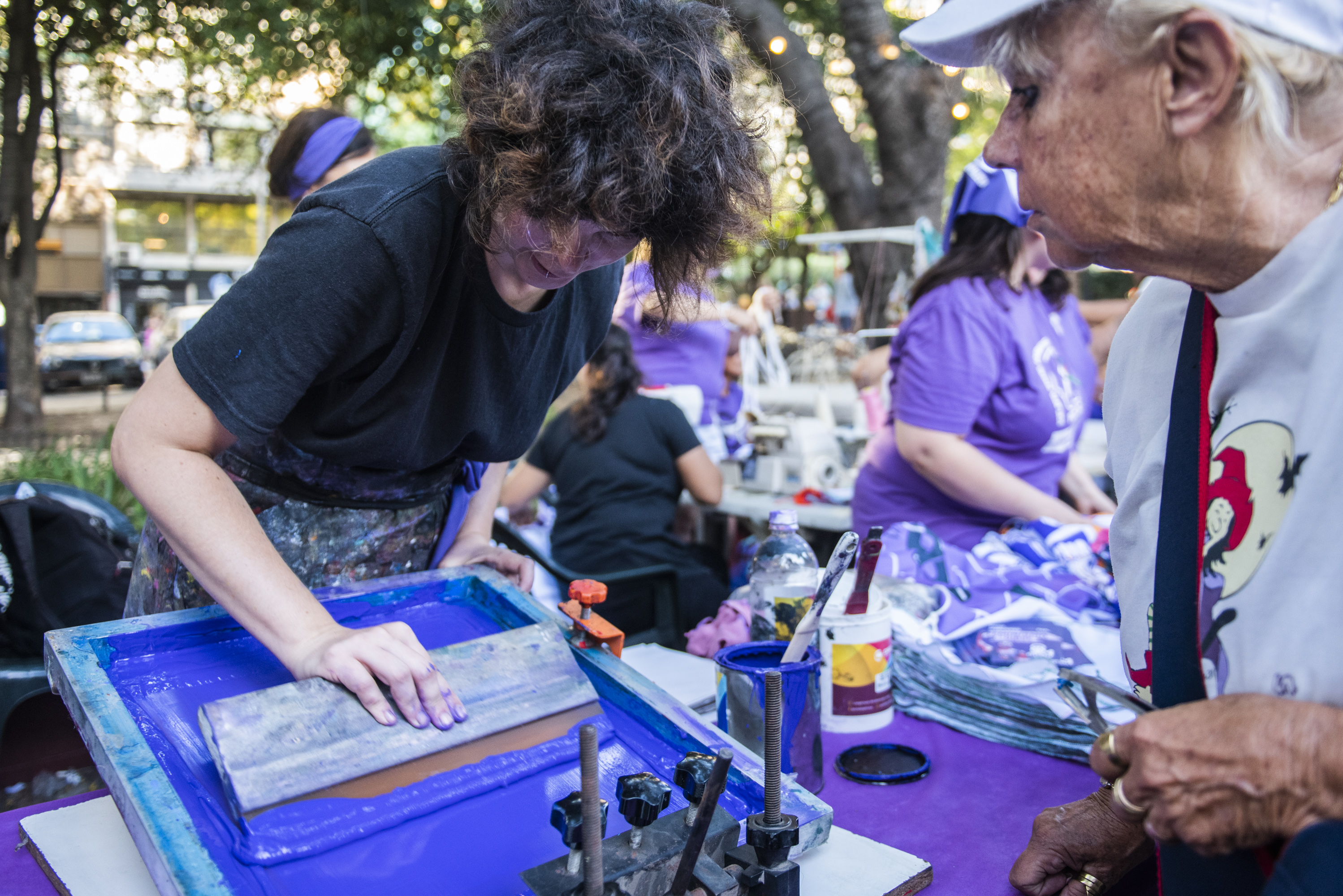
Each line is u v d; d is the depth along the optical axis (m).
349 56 8.16
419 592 1.33
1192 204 0.71
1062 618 1.53
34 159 9.20
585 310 1.33
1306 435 0.68
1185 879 0.79
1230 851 0.68
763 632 1.46
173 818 0.83
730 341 3.87
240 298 1.01
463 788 0.94
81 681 1.01
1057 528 1.77
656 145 0.89
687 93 0.91
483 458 1.36
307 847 0.84
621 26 0.92
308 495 1.29
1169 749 0.67
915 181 5.86
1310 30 0.66
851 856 1.00
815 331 6.86
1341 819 0.62
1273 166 0.70
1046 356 1.92
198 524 1.00
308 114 2.34
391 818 0.89
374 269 1.02
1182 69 0.68
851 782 1.26
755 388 4.98
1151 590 0.86
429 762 0.96
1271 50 0.66
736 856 0.85
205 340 1.00
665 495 2.77
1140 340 0.92
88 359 15.78
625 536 2.70
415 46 8.22
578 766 1.01
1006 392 1.90
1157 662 0.79
